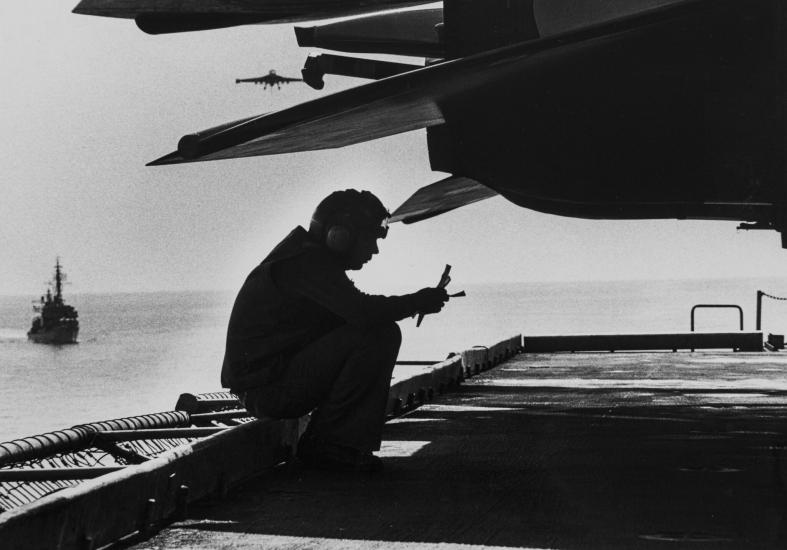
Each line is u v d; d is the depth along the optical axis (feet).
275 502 15.24
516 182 25.08
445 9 26.02
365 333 17.26
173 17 29.48
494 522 13.87
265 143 22.54
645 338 45.09
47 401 277.03
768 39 21.95
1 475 16.14
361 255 17.62
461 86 22.00
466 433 22.09
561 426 23.04
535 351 45.52
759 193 23.85
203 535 13.24
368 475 17.38
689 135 23.57
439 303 17.38
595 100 23.49
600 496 15.51
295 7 29.07
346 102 20.40
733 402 27.25
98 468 16.37
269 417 17.51
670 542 12.72
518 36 25.39
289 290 17.20
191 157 22.22
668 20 21.16
